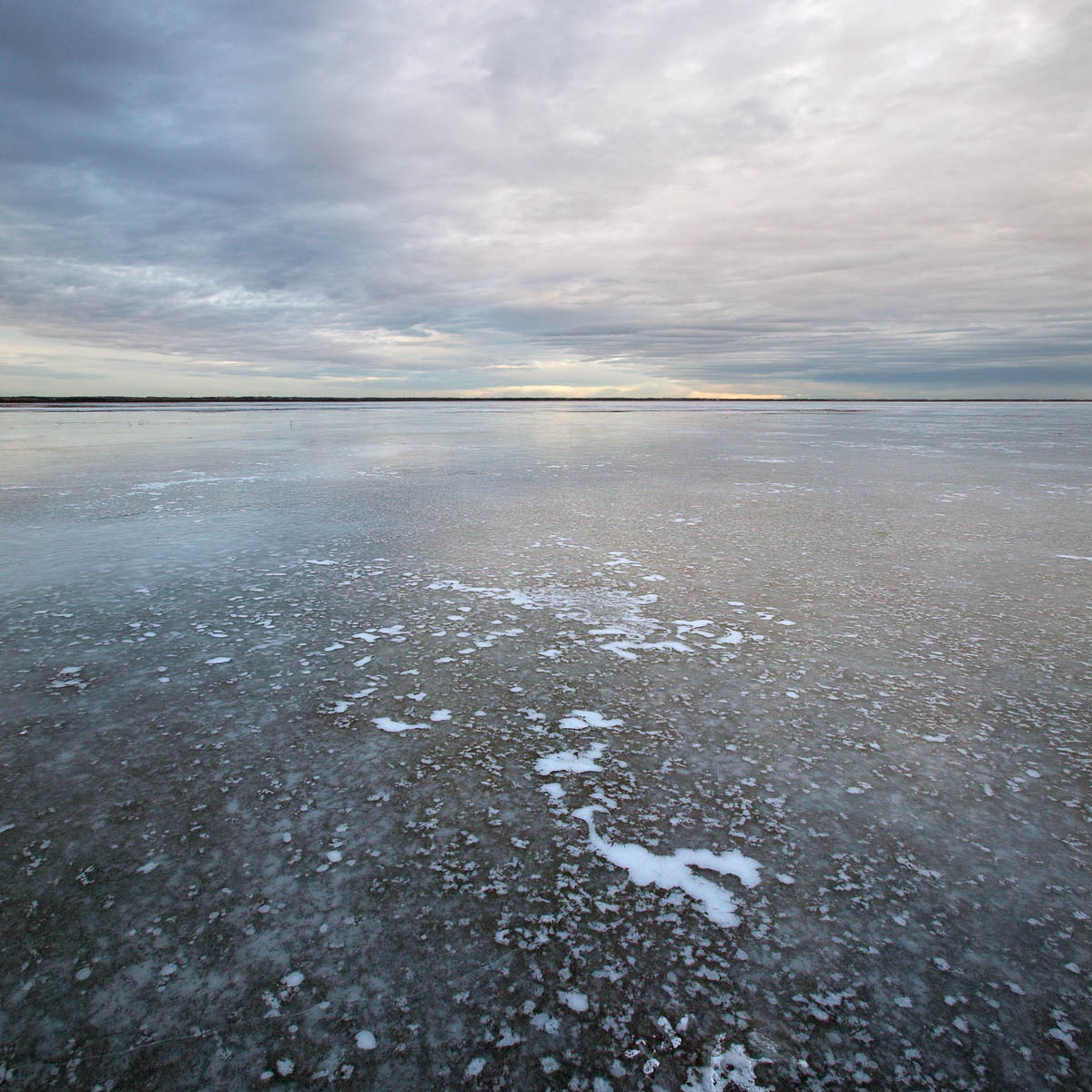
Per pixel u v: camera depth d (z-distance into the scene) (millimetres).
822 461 14508
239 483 10672
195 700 3107
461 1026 1499
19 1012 1529
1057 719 2916
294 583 4992
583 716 2955
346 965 1657
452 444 19844
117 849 2078
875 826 2195
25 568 5363
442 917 1812
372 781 2455
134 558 5711
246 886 1922
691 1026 1498
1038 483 10711
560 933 1760
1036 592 4793
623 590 4863
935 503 8711
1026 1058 1424
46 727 2842
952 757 2611
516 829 2180
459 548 6137
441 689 3229
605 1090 1355
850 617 4270
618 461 14500
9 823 2205
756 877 1963
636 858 2043
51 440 20984
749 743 2727
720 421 37250
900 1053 1436
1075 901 1869
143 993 1579
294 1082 1371
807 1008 1545
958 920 1802
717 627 4094
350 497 9227
